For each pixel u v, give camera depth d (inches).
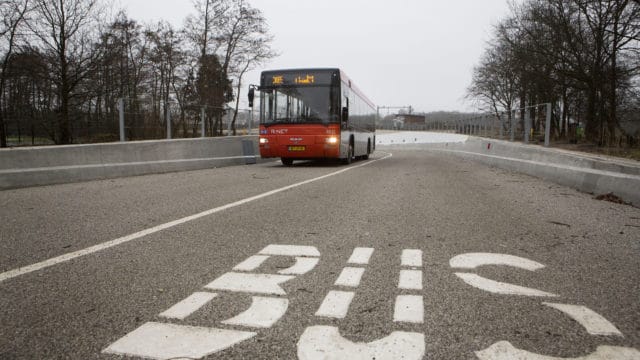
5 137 773.9
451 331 97.9
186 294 122.0
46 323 103.7
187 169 579.2
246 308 111.7
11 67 836.0
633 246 174.7
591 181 332.8
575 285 128.7
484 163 713.6
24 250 169.9
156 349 90.4
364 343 92.2
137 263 152.3
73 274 140.4
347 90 681.0
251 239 186.2
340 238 187.5
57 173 402.6
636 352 88.7
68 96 864.3
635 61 823.7
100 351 89.8
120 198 307.1
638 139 646.5
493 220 226.7
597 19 837.2
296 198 306.7
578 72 884.0
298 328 99.7
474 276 136.3
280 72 626.2
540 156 466.3
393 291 123.1
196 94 1217.4
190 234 195.9
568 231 201.3
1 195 325.1
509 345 91.4
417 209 259.9
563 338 94.7
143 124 583.8
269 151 623.5
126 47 1059.3
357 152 797.2
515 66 1171.3
